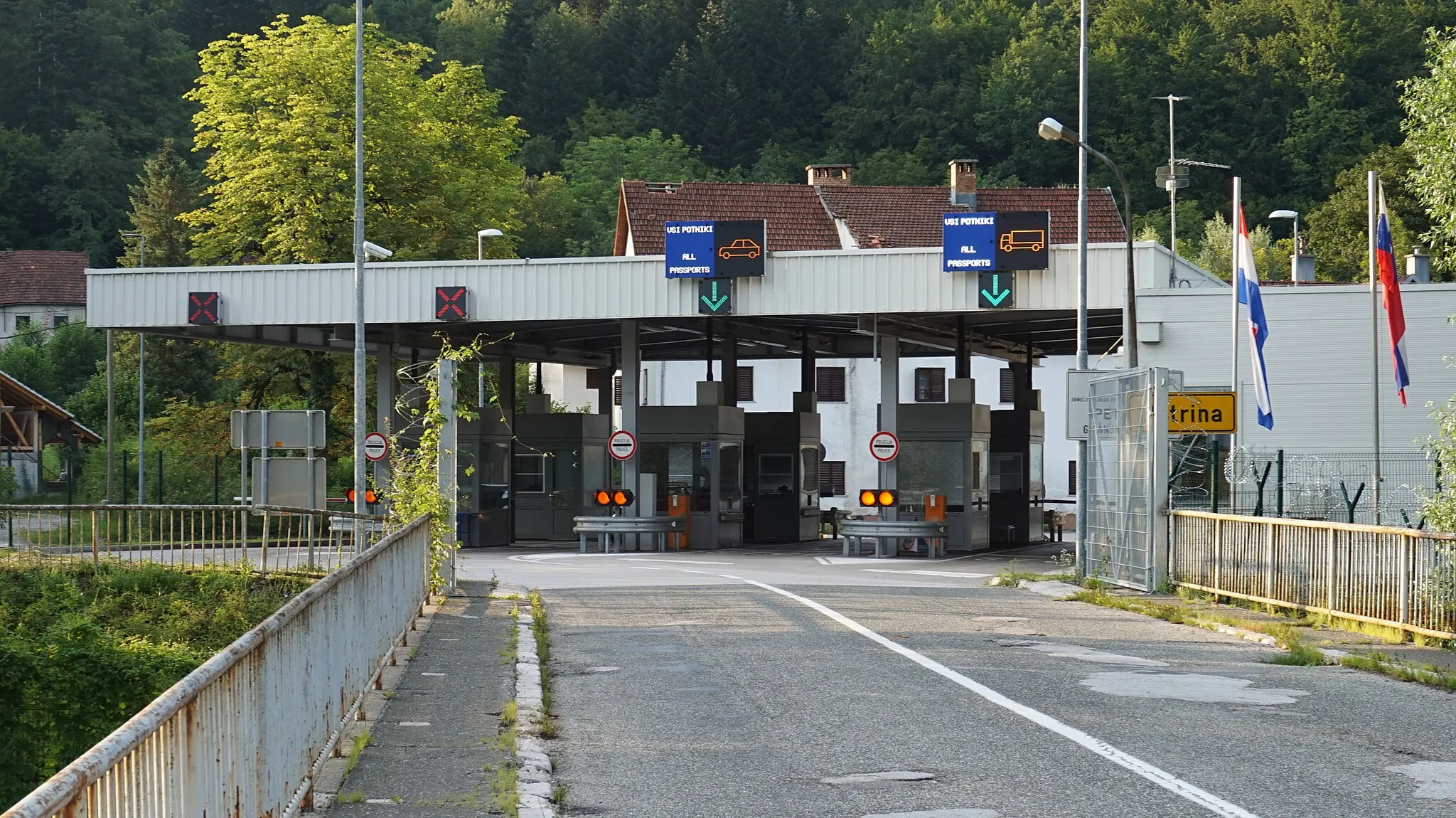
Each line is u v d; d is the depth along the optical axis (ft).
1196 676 87.97
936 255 220.64
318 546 181.37
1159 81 632.79
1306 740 66.28
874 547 251.39
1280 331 214.90
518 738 65.41
